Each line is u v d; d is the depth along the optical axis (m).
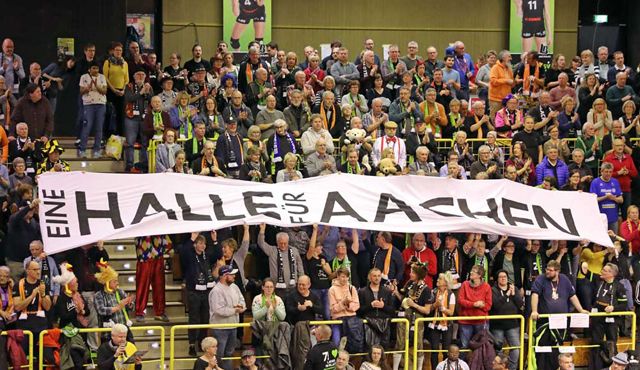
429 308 19.33
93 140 24.91
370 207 20.02
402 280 20.28
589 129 24.05
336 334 18.88
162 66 30.33
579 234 20.56
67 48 26.05
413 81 25.73
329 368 17.84
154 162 22.78
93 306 18.33
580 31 32.09
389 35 31.45
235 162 21.94
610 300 20.56
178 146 21.88
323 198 19.94
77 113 25.06
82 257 19.38
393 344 19.69
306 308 18.70
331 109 23.50
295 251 19.67
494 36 31.78
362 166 21.81
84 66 24.36
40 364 17.34
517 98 24.98
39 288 17.95
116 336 17.12
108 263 20.91
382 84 25.27
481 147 22.23
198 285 19.39
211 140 22.55
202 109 23.73
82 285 19.27
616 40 32.06
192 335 19.59
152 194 19.45
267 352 18.27
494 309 19.75
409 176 20.45
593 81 25.41
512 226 20.23
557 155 22.83
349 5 31.23
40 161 21.48
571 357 19.25
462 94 26.19
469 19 31.66
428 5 31.50
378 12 31.36
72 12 26.05
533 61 26.97
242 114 23.25
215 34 30.50
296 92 23.41
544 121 24.06
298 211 19.61
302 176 22.03
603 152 24.08
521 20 31.22
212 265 19.67
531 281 20.77
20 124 21.45
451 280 20.14
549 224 20.55
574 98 25.80
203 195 19.59
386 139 22.52
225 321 18.59
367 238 20.62
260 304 18.48
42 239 18.69
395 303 19.47
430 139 23.11
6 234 19.50
